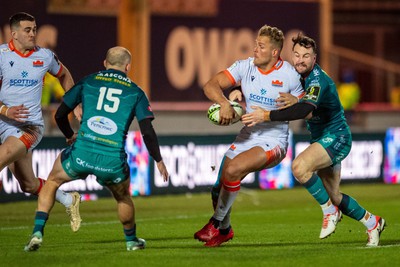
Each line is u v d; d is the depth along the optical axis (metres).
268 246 26.95
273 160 25.61
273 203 44.69
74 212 27.02
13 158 27.17
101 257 23.81
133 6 63.31
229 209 26.12
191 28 65.31
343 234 30.47
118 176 23.72
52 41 60.94
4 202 42.91
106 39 62.72
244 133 26.08
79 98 24.12
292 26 67.56
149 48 64.06
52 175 24.05
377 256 24.12
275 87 25.52
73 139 25.02
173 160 47.53
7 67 27.09
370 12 82.88
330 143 25.64
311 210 41.22
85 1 61.72
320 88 25.08
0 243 28.48
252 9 66.69
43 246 27.12
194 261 23.14
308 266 22.52
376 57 82.62
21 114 26.52
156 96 64.50
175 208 42.12
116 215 38.78
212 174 49.03
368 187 52.31
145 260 23.31
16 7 59.25
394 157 54.72
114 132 23.61
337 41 82.62
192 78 65.50
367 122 70.12
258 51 25.33
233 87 26.59
